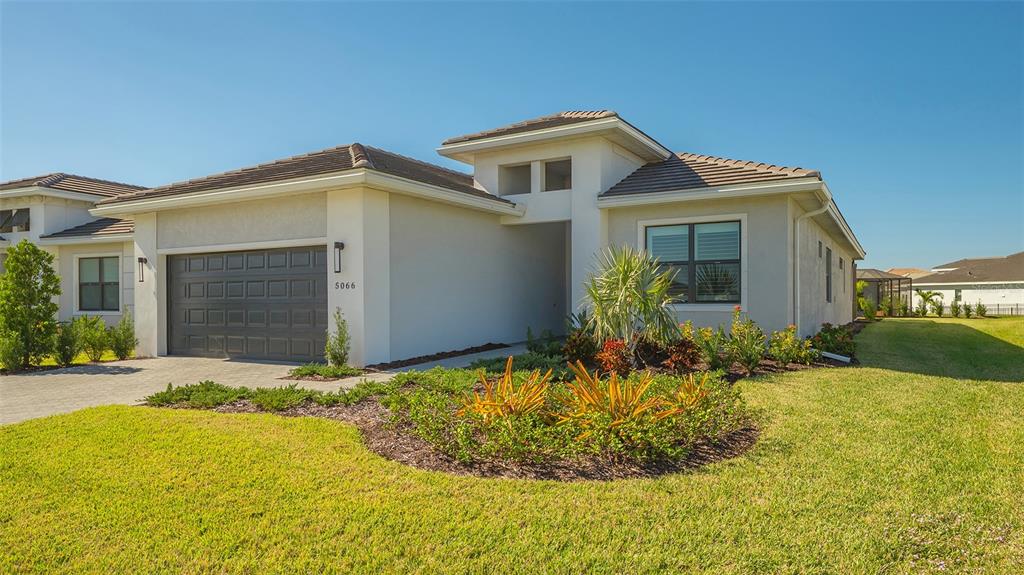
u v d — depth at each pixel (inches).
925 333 808.9
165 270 530.9
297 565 131.0
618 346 372.2
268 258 474.6
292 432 233.8
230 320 496.1
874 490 176.6
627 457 203.6
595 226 537.6
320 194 438.6
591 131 526.6
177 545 140.3
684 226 510.3
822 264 681.0
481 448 203.6
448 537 144.9
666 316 384.2
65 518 155.0
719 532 148.4
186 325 522.9
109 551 138.0
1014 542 144.5
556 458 204.1
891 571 131.2
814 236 603.5
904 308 1450.5
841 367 427.2
